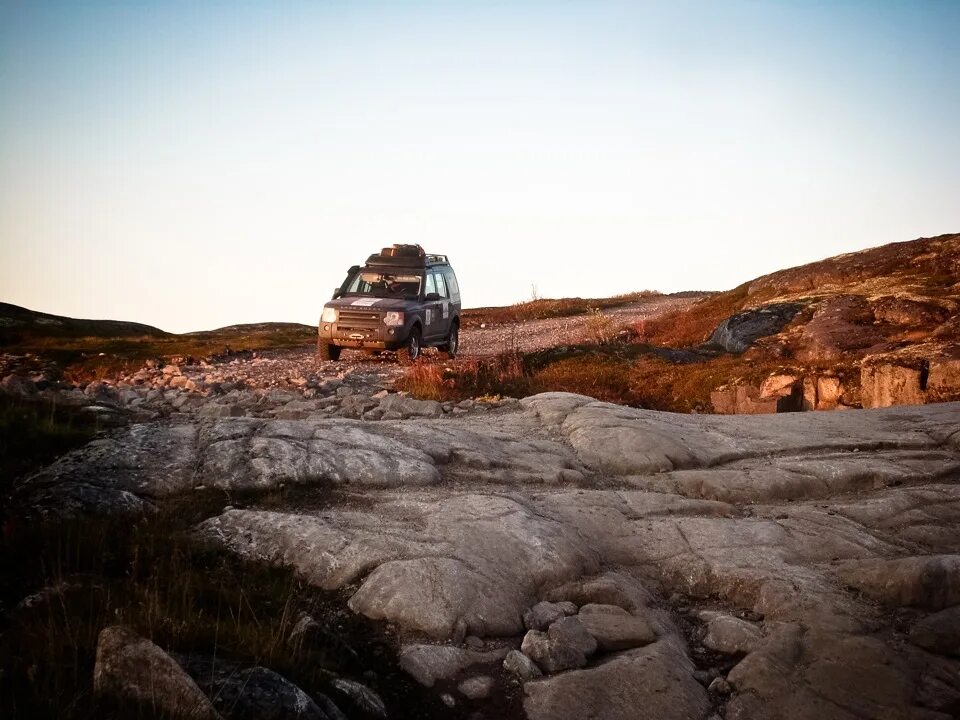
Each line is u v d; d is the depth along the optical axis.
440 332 20.55
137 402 11.91
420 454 7.57
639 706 4.45
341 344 18.78
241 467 6.79
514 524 6.07
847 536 6.37
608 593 5.46
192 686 3.66
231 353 21.56
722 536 6.34
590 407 10.08
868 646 4.80
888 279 20.89
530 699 4.47
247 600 4.79
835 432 9.37
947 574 5.36
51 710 3.51
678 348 19.97
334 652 4.64
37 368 17.75
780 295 23.95
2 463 6.57
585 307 38.16
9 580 4.90
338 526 5.88
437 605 5.06
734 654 5.02
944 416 9.75
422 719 4.34
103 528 5.48
